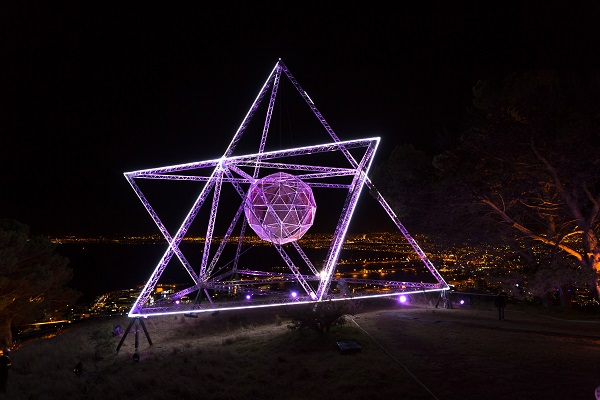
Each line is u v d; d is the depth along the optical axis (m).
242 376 11.17
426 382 9.47
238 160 19.88
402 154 26.11
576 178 18.36
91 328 23.41
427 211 22.66
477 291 31.77
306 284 21.41
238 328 19.73
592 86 18.12
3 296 28.98
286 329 16.86
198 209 19.06
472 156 20.17
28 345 21.81
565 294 23.78
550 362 10.54
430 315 20.08
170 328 21.06
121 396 10.80
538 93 18.67
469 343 12.81
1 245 28.28
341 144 20.73
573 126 17.17
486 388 8.97
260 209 22.64
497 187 20.31
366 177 21.66
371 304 27.89
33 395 12.03
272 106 21.06
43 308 33.81
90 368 14.43
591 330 15.70
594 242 19.78
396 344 13.01
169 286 71.56
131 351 16.70
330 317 14.57
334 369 10.94
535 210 22.98
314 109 21.05
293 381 10.41
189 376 11.70
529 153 18.78
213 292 35.44
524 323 17.39
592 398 8.24
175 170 19.28
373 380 9.84
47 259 35.88
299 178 23.09
